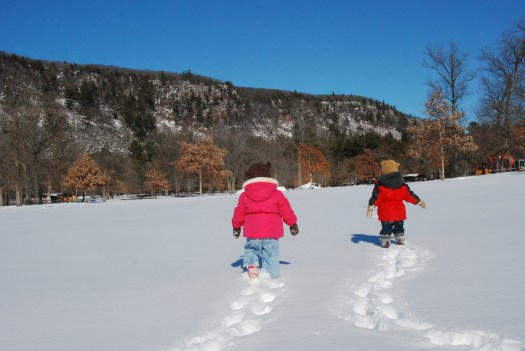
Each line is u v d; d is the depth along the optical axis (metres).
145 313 3.79
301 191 35.19
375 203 6.69
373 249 6.59
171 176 70.50
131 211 20.92
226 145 69.00
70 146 52.19
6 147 41.94
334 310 3.52
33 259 7.50
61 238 10.66
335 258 5.97
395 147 87.56
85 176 53.47
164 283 5.00
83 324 3.55
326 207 15.91
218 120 174.62
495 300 3.49
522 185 21.94
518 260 5.05
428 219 10.13
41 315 3.87
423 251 6.10
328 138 89.38
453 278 4.38
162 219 15.09
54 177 47.22
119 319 3.64
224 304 3.98
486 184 24.84
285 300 3.96
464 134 39.97
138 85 195.88
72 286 5.12
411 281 4.39
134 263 6.59
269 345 2.79
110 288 4.90
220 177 61.00
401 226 6.77
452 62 41.88
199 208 20.53
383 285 4.32
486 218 9.59
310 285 4.46
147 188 71.94
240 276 5.15
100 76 190.38
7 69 156.75
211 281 4.95
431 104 39.53
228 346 2.83
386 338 2.76
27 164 42.31
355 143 92.12
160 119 171.25
